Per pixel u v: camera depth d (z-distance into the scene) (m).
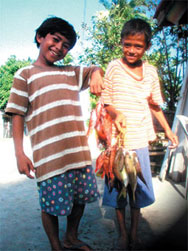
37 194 3.70
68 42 2.09
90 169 2.16
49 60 2.09
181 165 4.23
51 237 2.02
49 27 2.02
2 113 22.72
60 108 1.99
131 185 2.03
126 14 7.45
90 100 9.29
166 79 6.97
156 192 3.64
